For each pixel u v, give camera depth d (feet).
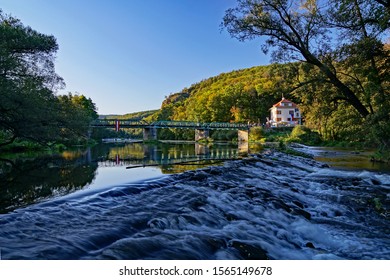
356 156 86.58
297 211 27.66
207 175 38.91
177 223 21.30
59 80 79.71
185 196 27.89
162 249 16.47
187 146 146.30
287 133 201.87
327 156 87.10
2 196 27.68
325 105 64.13
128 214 22.20
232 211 25.73
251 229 22.18
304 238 22.82
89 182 35.35
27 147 104.17
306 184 42.57
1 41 65.77
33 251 15.01
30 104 64.64
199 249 17.16
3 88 60.64
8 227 18.10
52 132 73.61
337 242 22.45
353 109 72.38
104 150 110.73
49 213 21.45
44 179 37.99
